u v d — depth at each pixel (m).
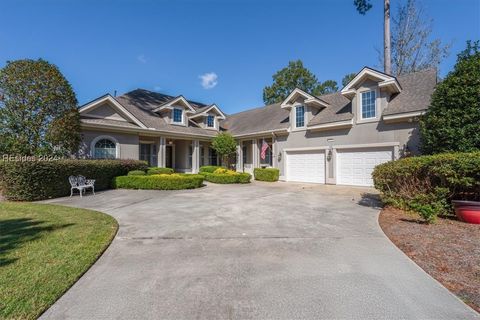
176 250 4.45
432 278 3.37
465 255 4.06
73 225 5.89
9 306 2.66
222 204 8.93
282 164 18.16
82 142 13.58
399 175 7.43
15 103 10.38
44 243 4.62
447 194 6.65
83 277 3.43
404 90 13.39
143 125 16.08
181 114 19.97
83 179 11.47
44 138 10.81
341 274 3.50
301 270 3.63
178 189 13.20
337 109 16.00
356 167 14.10
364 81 13.80
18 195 9.57
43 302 2.75
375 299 2.87
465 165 6.06
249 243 4.80
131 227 5.91
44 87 10.88
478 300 2.84
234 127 23.69
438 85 8.58
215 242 4.87
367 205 8.62
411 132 11.95
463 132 7.62
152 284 3.23
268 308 2.70
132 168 14.83
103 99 14.99
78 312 2.63
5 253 4.14
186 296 2.94
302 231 5.58
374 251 4.36
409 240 4.86
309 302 2.81
